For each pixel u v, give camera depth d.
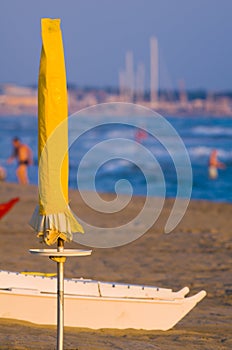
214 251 33.31
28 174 95.12
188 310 18.23
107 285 17.69
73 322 17.27
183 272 28.19
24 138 197.00
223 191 80.50
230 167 116.31
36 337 15.95
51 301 17.12
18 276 17.38
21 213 43.75
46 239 12.00
